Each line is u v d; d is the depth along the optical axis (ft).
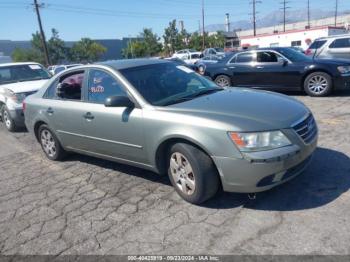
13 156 21.81
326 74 29.76
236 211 12.14
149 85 14.49
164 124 12.71
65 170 18.07
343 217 11.07
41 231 12.37
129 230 11.78
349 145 17.08
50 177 17.38
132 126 13.79
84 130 16.11
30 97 20.13
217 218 11.85
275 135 11.30
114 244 11.12
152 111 13.25
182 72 16.30
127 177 16.16
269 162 11.07
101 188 15.31
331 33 120.37
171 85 15.02
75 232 12.05
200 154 12.11
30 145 24.02
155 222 12.06
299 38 129.08
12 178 17.90
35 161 20.20
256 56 33.91
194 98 14.05
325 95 30.35
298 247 9.95
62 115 17.10
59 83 18.01
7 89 28.25
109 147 15.29
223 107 12.60
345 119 22.06
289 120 11.79
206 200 12.89
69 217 13.11
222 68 36.01
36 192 15.76
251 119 11.61
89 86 15.97
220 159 11.59
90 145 16.30
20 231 12.55
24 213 13.87
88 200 14.30
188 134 12.03
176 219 12.09
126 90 14.28
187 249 10.46
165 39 181.57
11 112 27.53
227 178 11.69
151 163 13.80
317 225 10.82
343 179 13.53
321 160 15.52
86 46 196.54
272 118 11.71
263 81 33.53
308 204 12.04
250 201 12.64
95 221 12.60
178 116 12.48
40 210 13.94
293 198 12.53
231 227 11.26
